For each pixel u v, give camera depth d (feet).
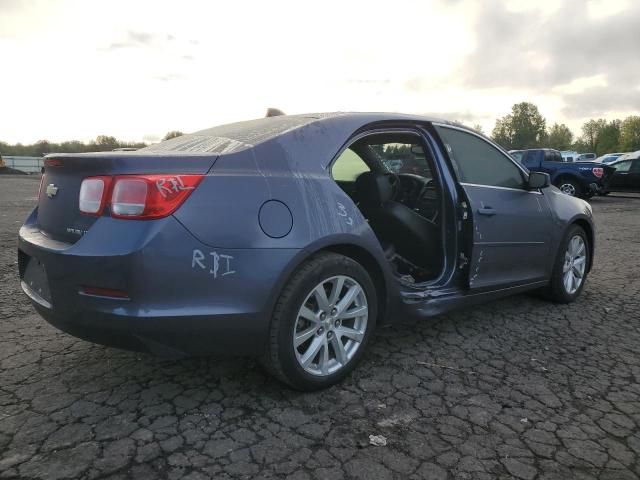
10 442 7.06
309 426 7.65
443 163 11.27
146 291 7.02
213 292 7.40
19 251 9.21
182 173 7.38
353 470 6.61
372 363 10.02
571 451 7.14
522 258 12.70
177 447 7.04
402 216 11.83
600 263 20.36
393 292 9.76
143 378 9.13
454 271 11.28
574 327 12.42
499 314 13.39
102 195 7.32
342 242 8.68
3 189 59.21
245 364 9.80
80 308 7.28
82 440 7.15
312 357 8.50
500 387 9.07
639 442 7.39
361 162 13.03
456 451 7.07
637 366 10.09
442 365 9.98
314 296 8.48
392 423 7.78
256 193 7.86
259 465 6.68
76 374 9.25
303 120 9.63
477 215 11.25
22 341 10.75
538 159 54.54
